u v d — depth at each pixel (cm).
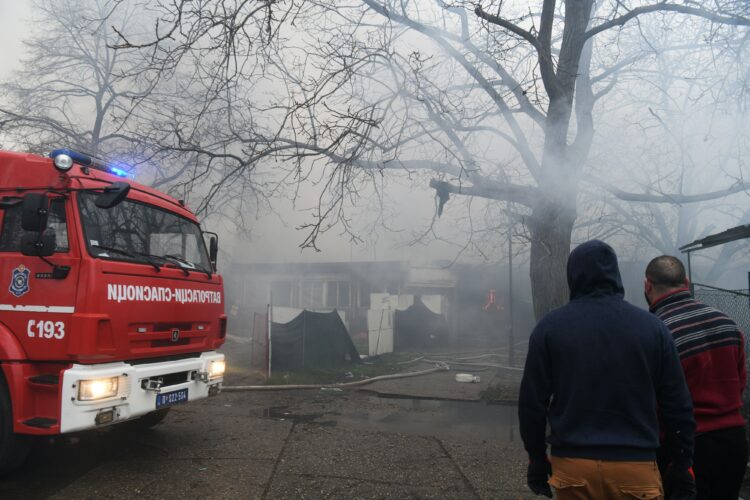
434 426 692
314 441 558
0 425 411
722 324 263
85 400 395
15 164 446
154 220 508
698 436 258
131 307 439
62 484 418
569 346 211
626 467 198
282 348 1171
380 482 438
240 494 400
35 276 418
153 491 400
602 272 222
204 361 523
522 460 515
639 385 205
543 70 755
